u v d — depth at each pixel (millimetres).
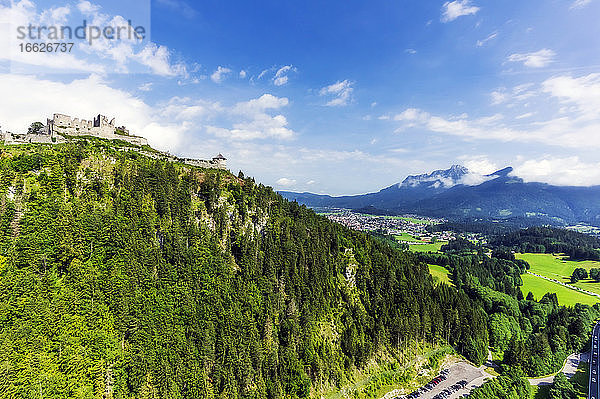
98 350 115062
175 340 128500
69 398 102375
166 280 142750
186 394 121188
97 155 170750
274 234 190500
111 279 131750
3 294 113062
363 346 174125
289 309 165625
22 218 134625
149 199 163500
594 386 185625
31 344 106688
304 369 153750
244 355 139375
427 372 184875
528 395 161625
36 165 151875
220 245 167750
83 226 139750
